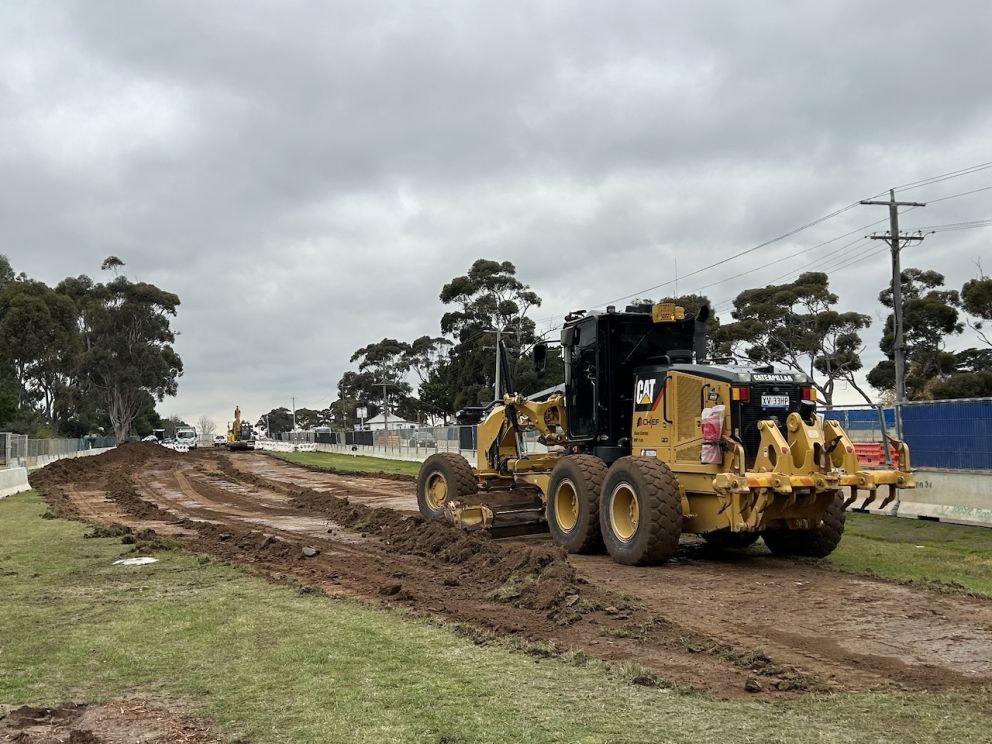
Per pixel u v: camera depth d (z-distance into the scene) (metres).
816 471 9.30
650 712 5.08
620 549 10.48
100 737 4.80
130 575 10.16
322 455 59.56
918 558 11.29
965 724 4.92
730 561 10.79
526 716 4.99
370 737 4.69
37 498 22.80
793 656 6.45
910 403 16.53
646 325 12.16
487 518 12.68
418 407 88.81
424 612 7.87
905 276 43.41
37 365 68.19
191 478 31.47
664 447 10.89
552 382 51.81
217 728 4.91
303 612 7.93
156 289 73.44
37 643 6.94
